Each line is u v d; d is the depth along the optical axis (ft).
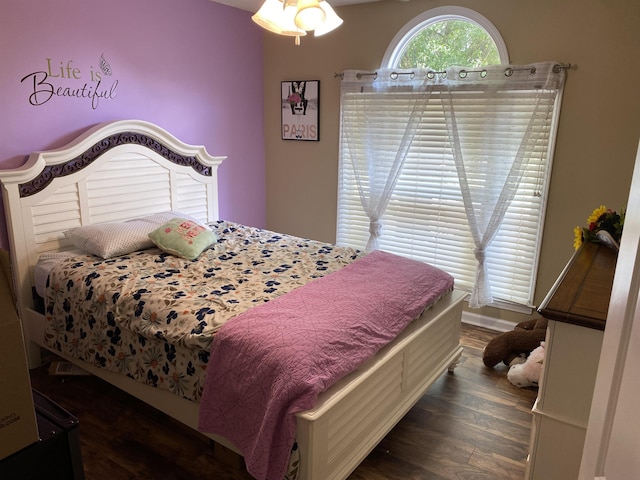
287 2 6.81
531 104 10.98
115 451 7.64
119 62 10.89
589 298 5.16
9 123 9.21
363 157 13.44
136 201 11.43
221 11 13.09
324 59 13.62
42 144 9.75
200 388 6.88
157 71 11.75
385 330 7.46
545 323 10.66
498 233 12.03
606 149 10.37
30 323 9.64
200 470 7.28
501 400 9.30
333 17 7.54
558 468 5.28
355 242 14.37
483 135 11.65
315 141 14.28
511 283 12.11
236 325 6.76
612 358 2.64
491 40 11.49
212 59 13.10
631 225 2.53
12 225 9.17
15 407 2.77
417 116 12.30
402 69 12.28
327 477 6.31
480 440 8.11
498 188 11.71
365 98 13.07
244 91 14.28
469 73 11.48
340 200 14.25
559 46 10.47
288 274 9.14
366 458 7.63
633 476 2.04
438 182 12.66
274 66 14.53
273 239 11.54
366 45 12.91
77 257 9.46
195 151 12.57
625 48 9.82
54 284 8.85
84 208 10.34
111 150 10.67
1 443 2.75
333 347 6.47
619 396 2.37
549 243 11.41
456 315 9.77
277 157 15.17
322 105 13.94
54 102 9.82
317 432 5.87
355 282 8.64
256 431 6.19
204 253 10.23
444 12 11.62
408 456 7.70
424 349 8.58
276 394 5.88
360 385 6.63
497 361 10.39
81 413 8.57
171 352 7.17
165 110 12.13
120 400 8.99
